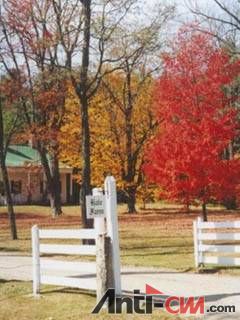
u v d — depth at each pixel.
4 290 13.33
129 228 31.22
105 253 11.41
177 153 23.45
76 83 22.38
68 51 22.50
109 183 11.75
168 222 34.38
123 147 43.47
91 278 13.34
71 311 11.07
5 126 36.75
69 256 19.11
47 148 41.66
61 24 22.53
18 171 54.75
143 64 42.16
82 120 22.27
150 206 51.66
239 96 24.92
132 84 43.44
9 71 29.36
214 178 23.20
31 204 54.16
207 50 24.20
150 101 41.47
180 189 23.61
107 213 11.67
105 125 43.56
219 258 15.53
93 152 43.31
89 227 21.61
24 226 35.34
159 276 14.66
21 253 21.53
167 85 24.09
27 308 11.57
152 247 21.97
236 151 32.94
